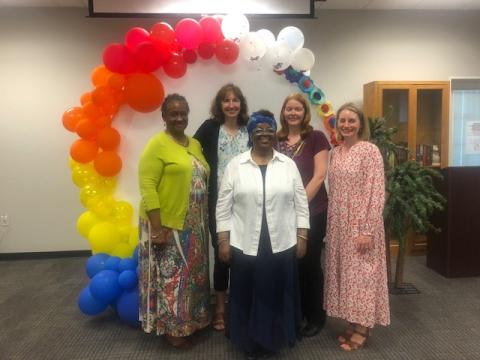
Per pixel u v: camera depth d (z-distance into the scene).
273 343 1.97
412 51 4.16
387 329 2.41
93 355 2.18
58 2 3.74
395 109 3.89
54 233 4.15
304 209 2.01
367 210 2.04
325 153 2.20
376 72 4.17
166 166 2.03
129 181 2.64
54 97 3.97
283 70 2.63
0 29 3.88
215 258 2.37
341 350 2.18
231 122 2.29
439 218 3.34
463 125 4.22
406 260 3.78
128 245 2.63
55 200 4.11
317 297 2.30
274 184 1.90
